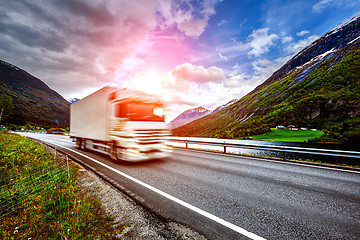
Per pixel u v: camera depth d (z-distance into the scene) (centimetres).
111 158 877
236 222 320
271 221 323
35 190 453
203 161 888
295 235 282
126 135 772
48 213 330
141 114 808
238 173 654
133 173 652
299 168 737
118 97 829
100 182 540
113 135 840
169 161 884
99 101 981
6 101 5662
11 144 1230
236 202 404
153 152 812
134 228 304
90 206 379
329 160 1480
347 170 700
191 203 398
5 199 389
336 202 404
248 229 298
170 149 876
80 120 1276
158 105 866
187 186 510
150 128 817
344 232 290
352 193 457
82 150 1291
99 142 1023
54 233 288
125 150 770
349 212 357
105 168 729
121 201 408
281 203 398
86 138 1179
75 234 280
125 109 793
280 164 818
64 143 1884
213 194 450
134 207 378
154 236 281
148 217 338
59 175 571
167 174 638
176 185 518
